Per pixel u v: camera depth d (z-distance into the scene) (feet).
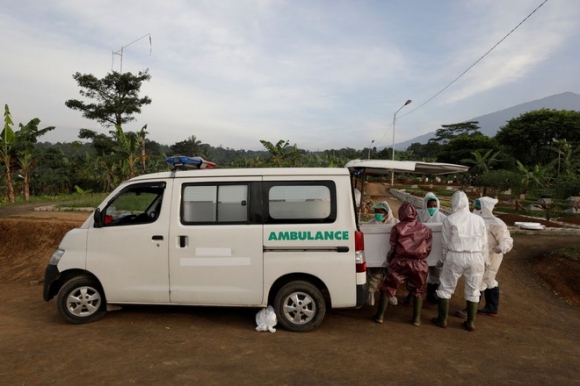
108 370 12.31
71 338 15.01
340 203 15.19
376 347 14.25
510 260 28.81
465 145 192.54
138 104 118.42
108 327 16.11
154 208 17.35
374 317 16.94
